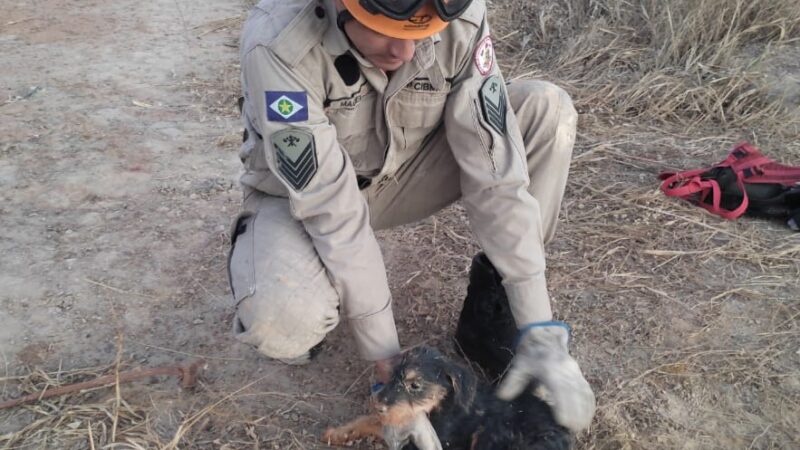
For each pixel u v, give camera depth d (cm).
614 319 307
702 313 311
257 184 242
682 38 503
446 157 264
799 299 318
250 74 215
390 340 224
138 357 287
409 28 197
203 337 298
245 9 646
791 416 264
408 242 358
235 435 253
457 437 208
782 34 512
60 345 293
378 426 236
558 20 564
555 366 212
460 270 339
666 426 259
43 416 259
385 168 247
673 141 443
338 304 225
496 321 260
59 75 519
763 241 356
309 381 276
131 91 500
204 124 464
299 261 221
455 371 206
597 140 445
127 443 248
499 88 234
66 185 396
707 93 465
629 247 352
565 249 351
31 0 654
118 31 596
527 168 249
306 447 248
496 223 229
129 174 408
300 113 211
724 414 265
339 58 218
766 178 372
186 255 346
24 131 446
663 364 284
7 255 343
